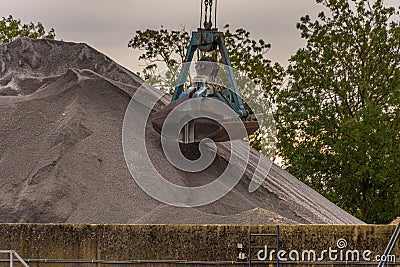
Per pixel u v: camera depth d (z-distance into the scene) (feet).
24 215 187.52
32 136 212.02
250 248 163.94
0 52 263.08
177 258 164.55
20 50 264.52
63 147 205.77
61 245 165.07
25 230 165.58
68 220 186.91
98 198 192.54
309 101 357.00
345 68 362.33
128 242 164.76
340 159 352.28
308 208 213.66
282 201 209.15
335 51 363.97
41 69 262.26
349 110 360.69
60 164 200.75
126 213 188.34
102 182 197.06
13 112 221.05
